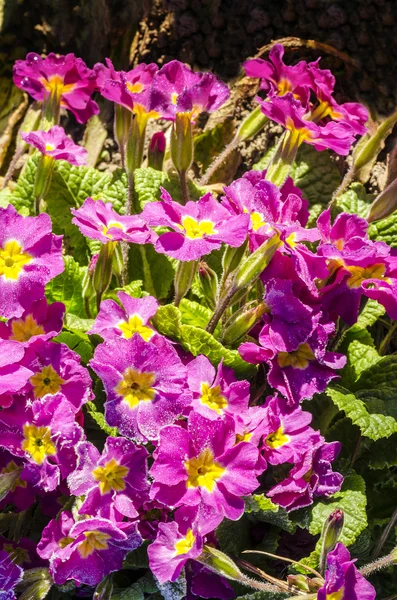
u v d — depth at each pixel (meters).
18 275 0.40
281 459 0.41
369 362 0.46
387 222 0.48
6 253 0.40
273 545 0.44
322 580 0.39
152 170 0.49
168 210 0.41
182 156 0.45
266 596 0.41
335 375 0.41
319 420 0.46
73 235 0.49
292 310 0.41
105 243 0.42
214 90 0.44
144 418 0.39
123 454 0.39
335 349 0.44
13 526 0.43
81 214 0.41
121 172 0.49
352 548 0.44
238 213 0.42
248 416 0.41
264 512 0.42
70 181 0.49
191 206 0.41
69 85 0.48
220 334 0.43
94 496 0.39
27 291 0.40
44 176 0.46
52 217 0.49
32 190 0.49
